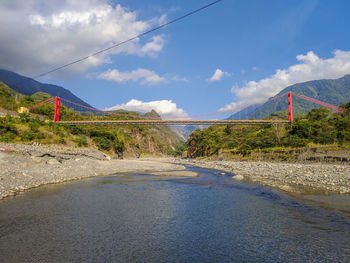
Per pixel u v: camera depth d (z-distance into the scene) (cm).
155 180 2761
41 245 907
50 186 2116
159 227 1142
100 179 2712
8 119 4950
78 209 1411
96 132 7600
